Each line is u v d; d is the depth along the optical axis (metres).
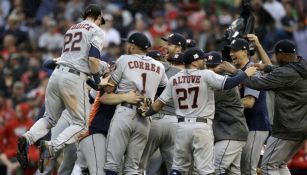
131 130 41.81
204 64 42.41
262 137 44.25
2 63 73.12
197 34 77.75
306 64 43.38
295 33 73.88
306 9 79.06
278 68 42.81
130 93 41.81
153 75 42.34
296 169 57.06
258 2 71.88
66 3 86.19
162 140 44.25
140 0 85.06
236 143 42.91
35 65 73.06
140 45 42.38
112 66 43.06
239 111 43.16
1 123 62.47
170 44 45.06
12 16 81.12
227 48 44.66
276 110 43.69
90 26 42.44
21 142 42.53
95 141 42.31
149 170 46.56
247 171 44.66
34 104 63.47
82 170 43.69
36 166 59.88
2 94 66.44
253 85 42.44
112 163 41.78
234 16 76.38
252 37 46.25
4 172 61.62
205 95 41.41
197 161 41.34
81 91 42.25
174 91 41.69
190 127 41.31
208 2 83.88
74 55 42.22
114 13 81.06
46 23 81.62
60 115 43.41
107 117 42.59
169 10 83.38
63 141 42.06
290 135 43.34
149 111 41.81
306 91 43.12
